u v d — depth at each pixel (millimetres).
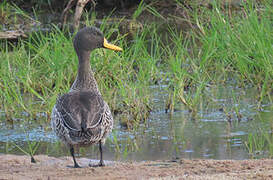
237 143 10617
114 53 15461
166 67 16781
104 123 8570
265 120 12086
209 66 16344
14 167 9086
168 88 15047
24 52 16719
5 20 25219
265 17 16547
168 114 13008
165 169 8484
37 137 11664
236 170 8203
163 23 23375
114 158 10008
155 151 10336
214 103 13672
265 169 8078
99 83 14594
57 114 8672
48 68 15719
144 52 16094
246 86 15031
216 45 16703
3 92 14383
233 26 17328
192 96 14336
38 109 13523
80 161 9609
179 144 10727
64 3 26781
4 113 13586
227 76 16062
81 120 8234
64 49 15742
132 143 10984
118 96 14203
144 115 12727
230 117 12367
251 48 15570
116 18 24609
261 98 13305
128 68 15008
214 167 8500
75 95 8852
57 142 11305
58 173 8414
